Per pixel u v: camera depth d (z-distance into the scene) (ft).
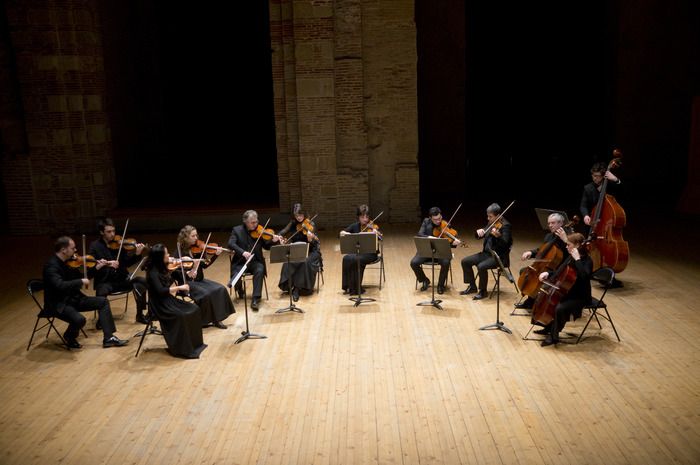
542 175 62.44
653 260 33.01
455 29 52.24
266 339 24.11
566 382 19.86
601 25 56.54
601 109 56.80
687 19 50.03
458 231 41.45
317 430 17.57
